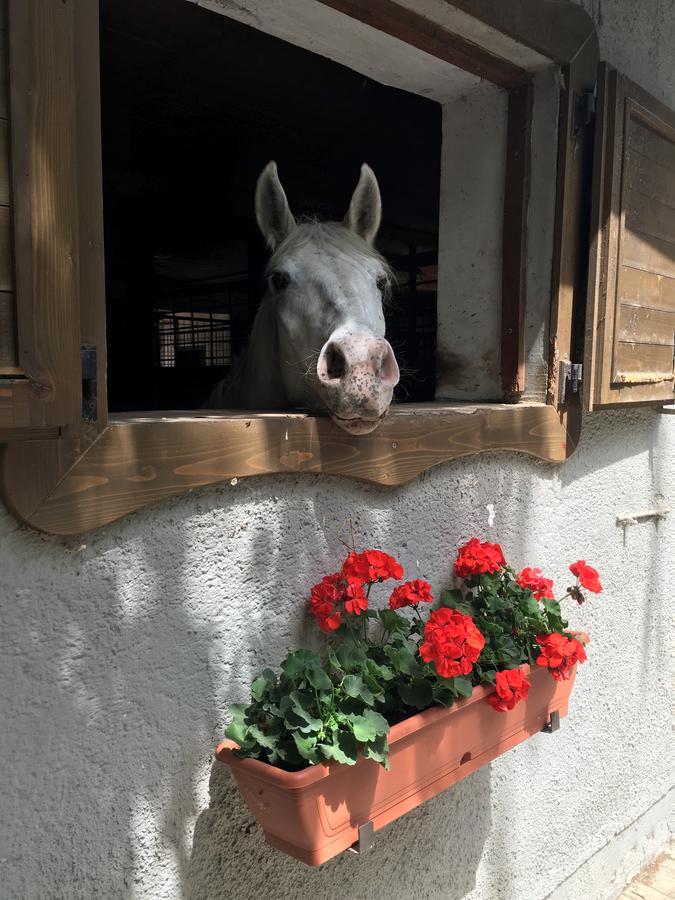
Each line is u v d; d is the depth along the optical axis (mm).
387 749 1102
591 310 1863
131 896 1133
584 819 2326
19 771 974
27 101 826
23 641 956
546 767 2113
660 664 2619
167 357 7871
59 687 1002
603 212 1830
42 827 1008
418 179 4016
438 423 1508
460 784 1786
